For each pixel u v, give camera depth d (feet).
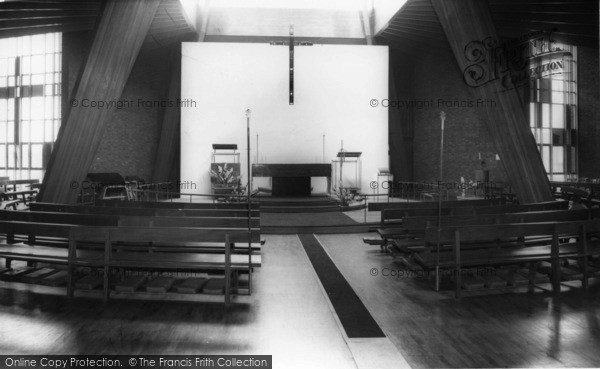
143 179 55.16
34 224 15.89
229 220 18.49
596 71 53.31
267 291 16.48
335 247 26.27
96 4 37.40
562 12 39.22
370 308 14.52
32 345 11.31
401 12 46.44
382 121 54.49
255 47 53.31
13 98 54.70
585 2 36.55
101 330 12.37
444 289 16.71
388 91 55.52
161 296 15.53
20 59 54.13
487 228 15.97
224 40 57.26
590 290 16.40
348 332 12.35
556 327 12.67
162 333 12.18
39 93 53.72
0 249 17.04
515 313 13.91
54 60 52.90
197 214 22.66
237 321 13.16
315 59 53.83
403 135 62.90
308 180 50.90
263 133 53.36
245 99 53.21
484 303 14.98
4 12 36.60
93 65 28.81
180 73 55.11
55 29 44.16
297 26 58.18
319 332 12.34
